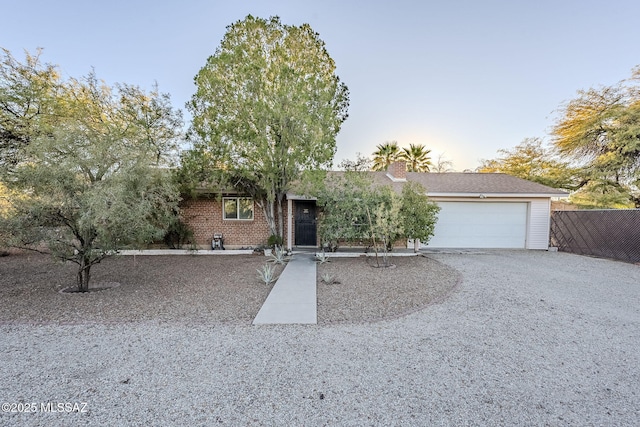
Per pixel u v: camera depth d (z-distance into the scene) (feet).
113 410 9.09
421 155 96.53
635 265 33.32
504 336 14.76
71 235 22.34
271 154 36.09
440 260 36.40
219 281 26.25
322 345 13.75
